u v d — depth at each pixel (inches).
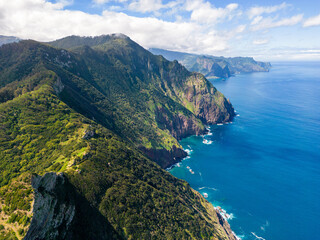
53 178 3105.3
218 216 6156.5
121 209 3816.4
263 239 5644.7
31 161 4234.7
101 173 4192.9
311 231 5885.8
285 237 5713.6
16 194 2477.9
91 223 3309.5
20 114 5142.7
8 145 4434.1
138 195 4355.3
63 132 5049.2
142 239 3646.7
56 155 4360.2
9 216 2338.8
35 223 2349.9
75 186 3661.4
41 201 2554.1
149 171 5674.2
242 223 6176.2
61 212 2886.3
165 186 5506.9
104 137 5679.1
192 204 5733.3
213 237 4635.8
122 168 4845.0
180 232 4249.5
